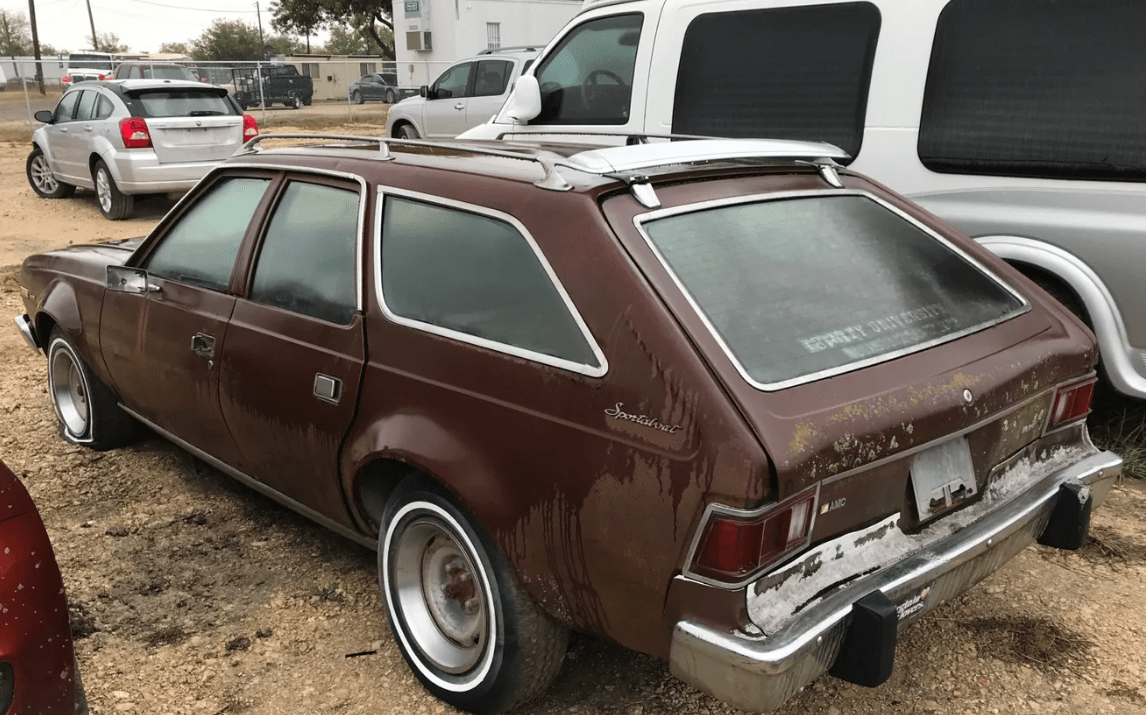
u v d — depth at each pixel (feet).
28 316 16.20
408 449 8.55
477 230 8.59
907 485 7.70
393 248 9.29
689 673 6.85
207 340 11.30
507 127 20.81
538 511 7.65
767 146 9.85
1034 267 14.05
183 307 11.79
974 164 14.32
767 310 7.71
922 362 7.97
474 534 8.29
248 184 11.52
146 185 36.35
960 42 14.26
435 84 51.42
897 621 6.93
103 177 37.45
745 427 6.56
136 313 12.72
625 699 9.30
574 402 7.39
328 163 10.47
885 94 15.10
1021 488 8.86
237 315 10.93
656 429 6.88
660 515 6.82
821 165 10.01
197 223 12.17
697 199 8.45
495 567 8.18
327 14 151.53
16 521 6.79
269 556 12.19
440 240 8.87
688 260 7.78
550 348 7.69
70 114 40.57
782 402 6.86
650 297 7.24
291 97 122.01
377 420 9.02
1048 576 11.76
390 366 8.95
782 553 6.68
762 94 16.58
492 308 8.24
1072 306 14.05
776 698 6.59
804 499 6.70
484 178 8.84
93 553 12.25
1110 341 13.51
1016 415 8.61
